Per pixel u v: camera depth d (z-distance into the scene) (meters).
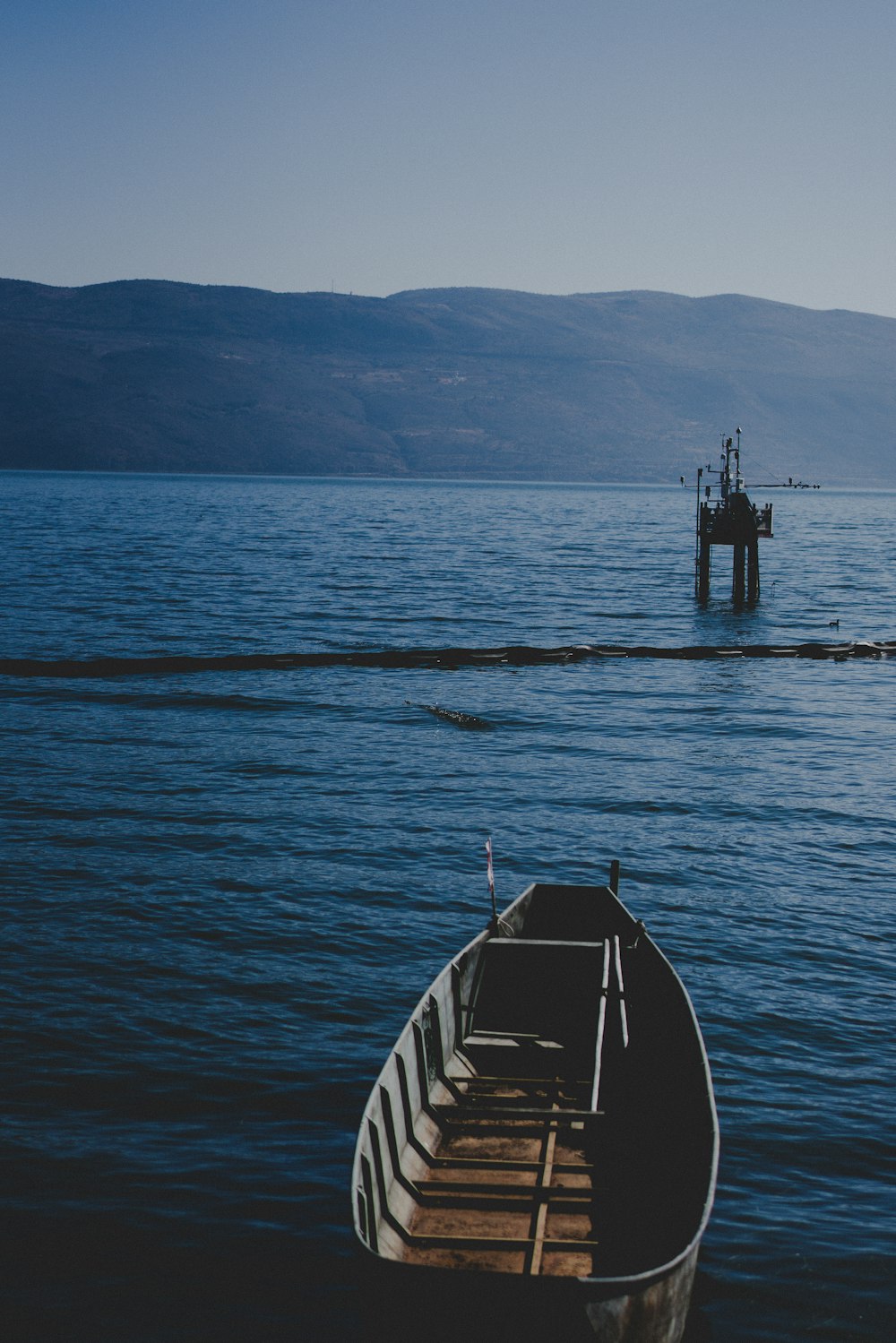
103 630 59.38
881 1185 14.16
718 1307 12.12
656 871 25.22
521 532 153.50
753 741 37.97
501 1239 11.76
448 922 22.09
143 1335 11.63
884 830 28.47
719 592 83.69
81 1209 13.38
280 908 22.48
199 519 171.00
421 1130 13.60
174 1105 15.50
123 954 20.16
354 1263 12.68
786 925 22.25
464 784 31.94
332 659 50.03
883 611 74.69
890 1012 18.67
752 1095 16.05
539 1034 17.09
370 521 178.38
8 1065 16.27
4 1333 11.59
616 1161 13.26
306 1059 16.78
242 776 32.16
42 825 27.30
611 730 39.16
